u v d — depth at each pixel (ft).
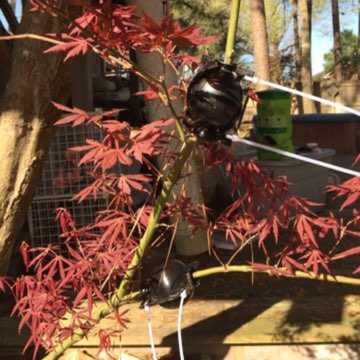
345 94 48.08
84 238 7.88
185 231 11.92
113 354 8.77
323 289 10.53
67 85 7.28
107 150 5.19
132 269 6.38
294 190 14.48
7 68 9.80
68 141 11.47
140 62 10.71
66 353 8.72
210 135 5.16
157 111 11.15
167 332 9.00
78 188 11.19
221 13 57.57
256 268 6.34
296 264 6.31
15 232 7.34
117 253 6.16
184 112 5.43
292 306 9.80
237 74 5.27
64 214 6.89
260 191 6.36
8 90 7.04
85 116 5.45
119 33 4.75
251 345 8.74
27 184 7.22
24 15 6.98
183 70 6.18
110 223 6.12
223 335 8.79
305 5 56.24
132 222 6.26
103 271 6.42
